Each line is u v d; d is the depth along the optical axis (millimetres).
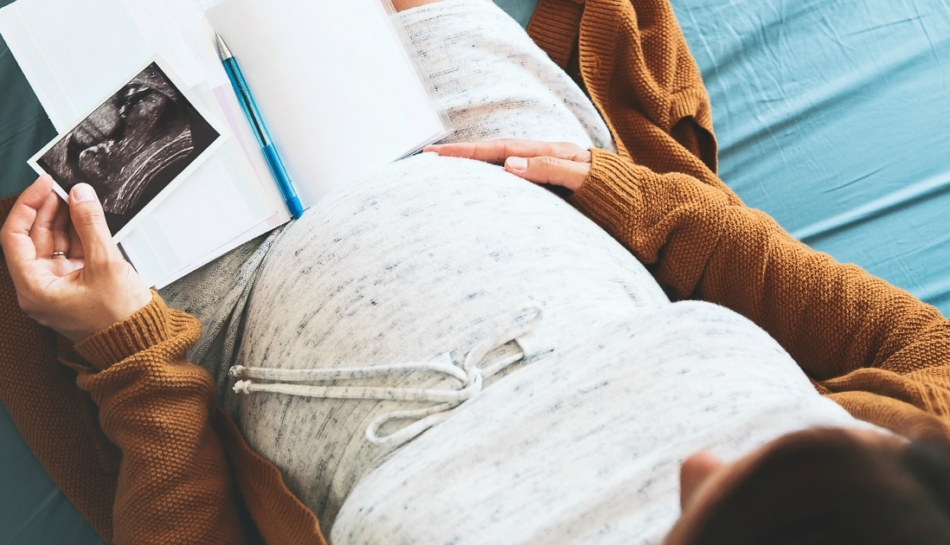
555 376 501
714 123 1004
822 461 300
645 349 491
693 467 361
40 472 760
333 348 578
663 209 729
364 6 713
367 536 464
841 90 999
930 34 1003
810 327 690
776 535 289
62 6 650
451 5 789
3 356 704
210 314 709
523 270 573
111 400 612
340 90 709
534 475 461
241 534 662
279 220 709
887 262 940
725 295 740
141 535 613
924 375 580
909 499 285
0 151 771
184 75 673
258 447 640
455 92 778
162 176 661
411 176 634
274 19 692
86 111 649
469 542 436
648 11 954
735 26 1012
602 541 426
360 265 586
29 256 605
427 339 548
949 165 970
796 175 981
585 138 853
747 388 474
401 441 523
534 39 973
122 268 605
